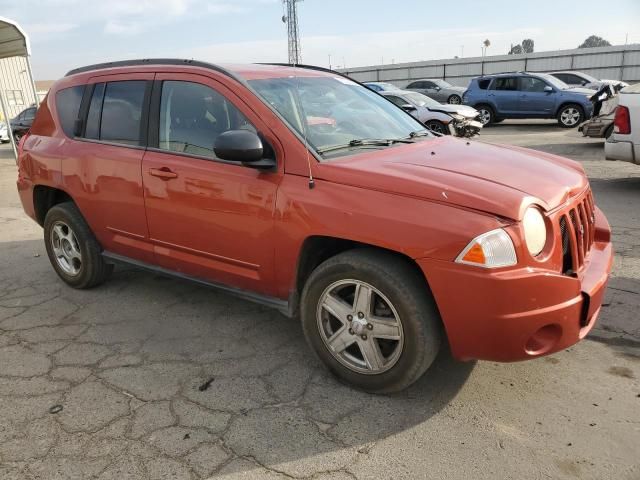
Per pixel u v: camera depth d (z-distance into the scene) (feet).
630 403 9.25
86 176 13.47
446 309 8.44
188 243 11.69
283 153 10.04
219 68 11.42
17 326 13.15
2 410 9.67
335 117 11.68
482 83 62.28
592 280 9.28
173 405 9.68
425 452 8.27
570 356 10.78
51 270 17.16
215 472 8.00
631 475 7.66
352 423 9.02
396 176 9.04
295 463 8.14
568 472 7.75
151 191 11.99
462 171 9.49
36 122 15.69
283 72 12.44
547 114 58.75
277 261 10.23
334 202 9.26
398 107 14.37
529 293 8.12
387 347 9.59
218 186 10.74
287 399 9.75
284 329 12.53
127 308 13.96
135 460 8.29
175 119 11.86
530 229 8.33
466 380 10.11
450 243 8.20
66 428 9.11
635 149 23.58
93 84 13.87
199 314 13.46
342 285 9.54
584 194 10.25
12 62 91.86
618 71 105.19
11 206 28.63
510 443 8.39
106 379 10.61
